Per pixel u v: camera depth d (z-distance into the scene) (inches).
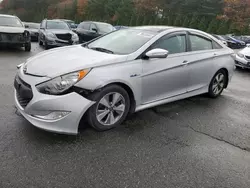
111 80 128.3
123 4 1926.7
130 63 139.5
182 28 179.9
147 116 160.7
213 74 200.2
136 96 144.2
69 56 139.5
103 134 131.9
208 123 159.3
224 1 1640.0
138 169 106.4
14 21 420.2
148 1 1859.0
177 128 147.8
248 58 365.4
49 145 117.2
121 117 140.7
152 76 149.6
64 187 92.7
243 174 109.6
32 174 97.6
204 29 1535.4
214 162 116.3
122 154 115.9
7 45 381.4
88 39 537.3
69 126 119.1
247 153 127.3
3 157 105.6
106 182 97.2
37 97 115.8
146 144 126.3
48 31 446.0
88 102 121.7
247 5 1560.0
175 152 121.5
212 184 101.5
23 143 116.8
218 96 219.9
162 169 107.8
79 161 107.9
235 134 147.3
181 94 176.6
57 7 2470.5
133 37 163.0
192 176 105.1
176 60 164.9
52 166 103.1
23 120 138.7
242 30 1476.4
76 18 2215.8
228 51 214.4
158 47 156.3
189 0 1721.2
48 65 127.3
